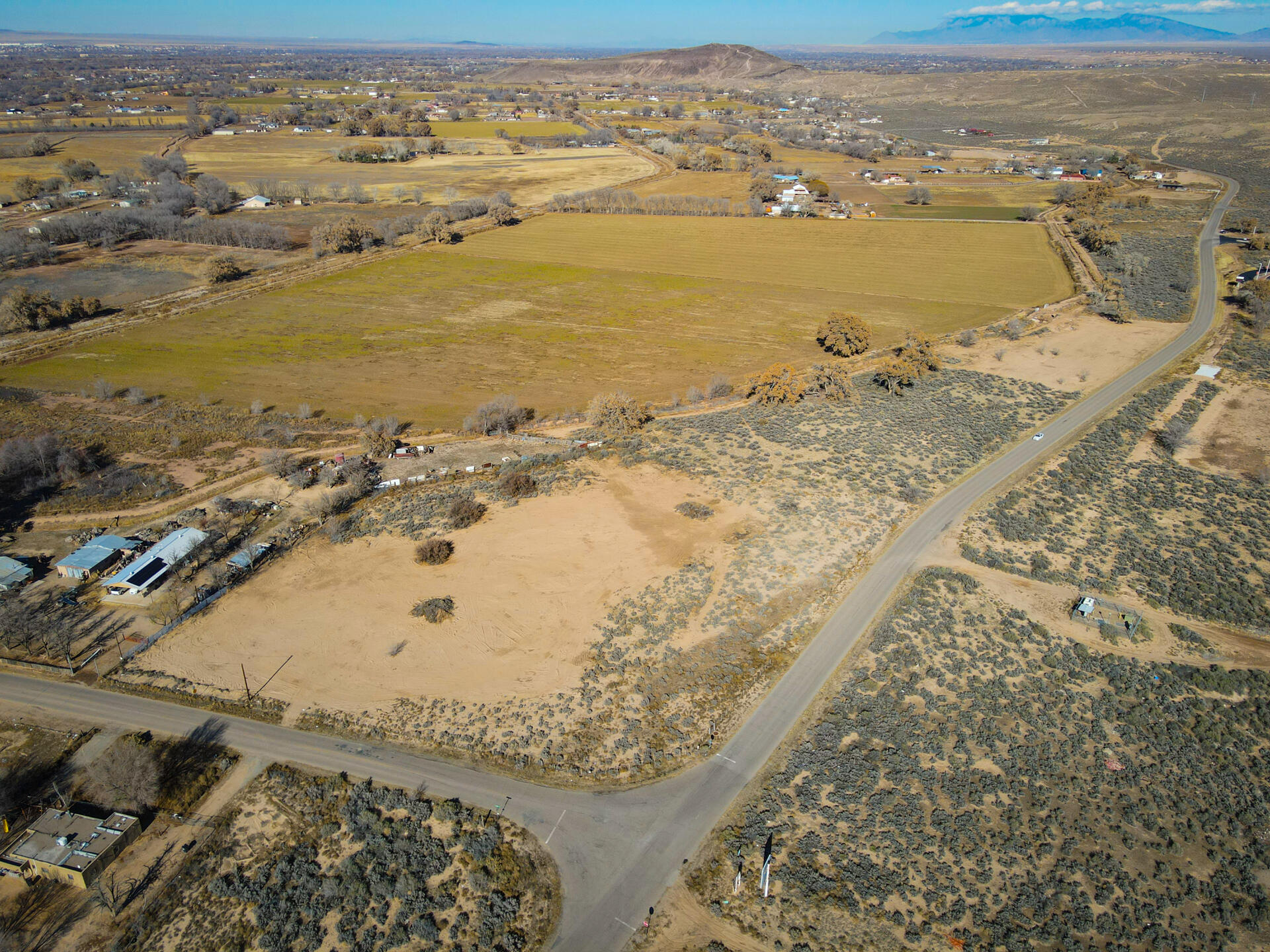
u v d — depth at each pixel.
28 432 87.75
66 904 37.94
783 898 37.88
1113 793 43.44
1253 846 40.38
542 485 75.94
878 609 58.09
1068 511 70.75
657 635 56.03
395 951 35.75
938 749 46.22
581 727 48.38
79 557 64.19
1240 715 48.59
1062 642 54.84
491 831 41.31
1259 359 105.50
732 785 44.19
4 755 46.31
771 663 53.19
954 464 78.88
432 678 52.38
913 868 39.31
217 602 60.34
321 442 86.62
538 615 58.22
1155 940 35.78
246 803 43.34
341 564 64.75
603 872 39.44
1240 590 59.81
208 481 78.50
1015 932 36.06
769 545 65.69
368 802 43.12
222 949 35.81
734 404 96.00
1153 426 87.38
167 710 49.81
